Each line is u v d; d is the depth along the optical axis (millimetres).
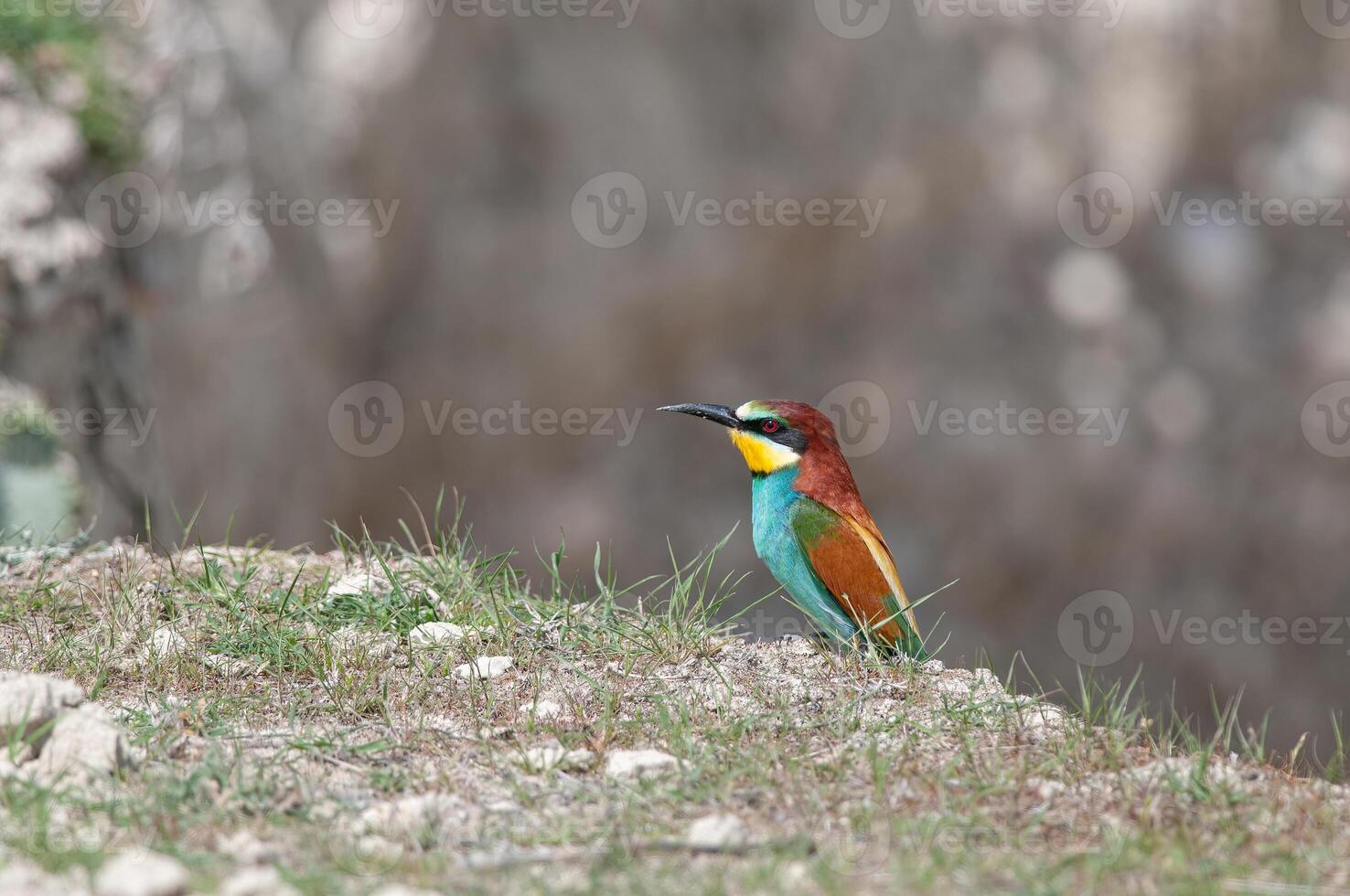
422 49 22391
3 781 4074
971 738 4992
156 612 5980
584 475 23953
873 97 24578
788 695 5469
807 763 4715
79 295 11055
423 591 6203
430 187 22969
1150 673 23609
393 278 23031
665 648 5867
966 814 4305
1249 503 24219
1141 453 24328
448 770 4637
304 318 21562
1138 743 5078
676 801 4375
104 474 11352
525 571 6609
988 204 24859
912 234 24812
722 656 5883
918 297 24844
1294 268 25125
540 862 3850
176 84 15250
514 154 23609
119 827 3916
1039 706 5332
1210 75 24750
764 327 24625
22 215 10711
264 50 19844
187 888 3449
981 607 24016
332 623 5988
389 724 5027
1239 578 24156
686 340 24438
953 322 24734
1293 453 24344
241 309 20094
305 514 22047
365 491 22875
